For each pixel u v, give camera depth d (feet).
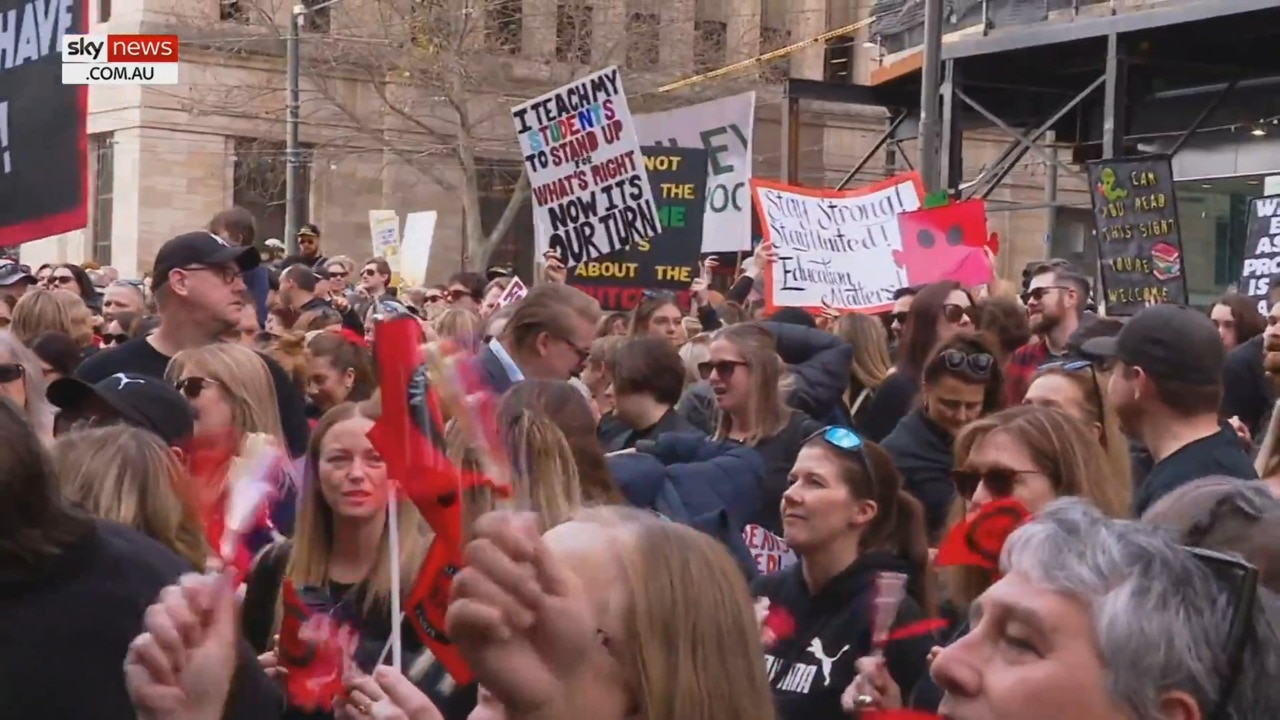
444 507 8.49
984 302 25.41
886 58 76.59
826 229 36.88
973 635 7.57
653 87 119.14
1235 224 63.26
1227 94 58.75
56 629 9.55
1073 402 16.69
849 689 12.53
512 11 122.62
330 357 23.72
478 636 7.21
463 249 128.77
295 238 97.19
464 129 110.93
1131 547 7.38
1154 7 55.52
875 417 24.34
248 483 10.63
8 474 9.57
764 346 20.65
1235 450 16.70
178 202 120.78
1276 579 8.79
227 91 118.01
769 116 135.44
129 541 10.17
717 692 7.60
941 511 19.01
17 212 24.75
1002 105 69.21
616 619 7.50
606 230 37.58
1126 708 7.18
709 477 18.92
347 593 13.62
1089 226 119.85
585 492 14.30
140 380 15.87
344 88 123.24
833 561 14.90
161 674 8.06
